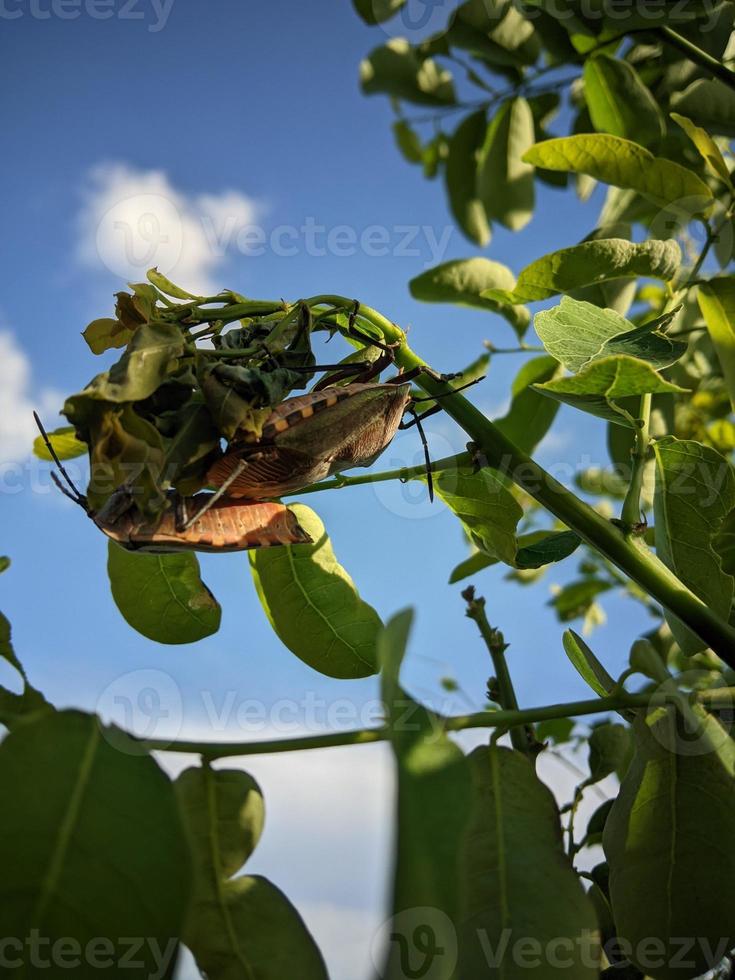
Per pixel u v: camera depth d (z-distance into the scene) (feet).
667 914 0.28
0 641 0.29
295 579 0.37
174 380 0.27
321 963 0.25
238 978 0.25
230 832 0.26
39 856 0.21
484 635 0.41
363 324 0.35
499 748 0.29
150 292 0.30
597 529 0.34
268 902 0.26
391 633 0.23
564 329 0.35
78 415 0.26
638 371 0.30
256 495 0.29
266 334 0.31
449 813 0.20
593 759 0.39
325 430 0.28
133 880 0.21
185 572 0.38
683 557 0.37
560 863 0.27
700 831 0.29
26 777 0.22
